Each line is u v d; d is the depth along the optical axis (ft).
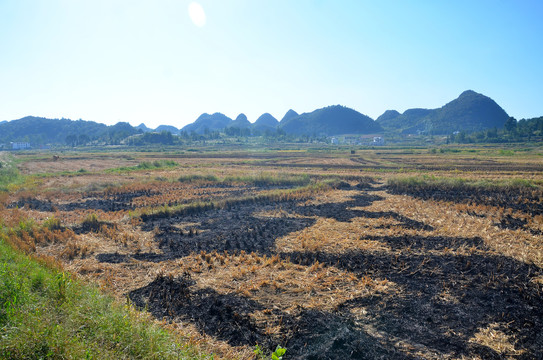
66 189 97.40
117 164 213.87
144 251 43.98
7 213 65.87
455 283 32.76
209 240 48.26
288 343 23.71
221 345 23.48
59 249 44.04
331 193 88.02
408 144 647.56
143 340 19.75
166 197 84.94
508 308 28.19
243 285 32.89
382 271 35.96
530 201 68.54
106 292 30.94
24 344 16.79
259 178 112.68
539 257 38.17
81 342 17.94
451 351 22.86
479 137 593.42
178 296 30.68
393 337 24.31
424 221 56.65
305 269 37.11
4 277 25.66
